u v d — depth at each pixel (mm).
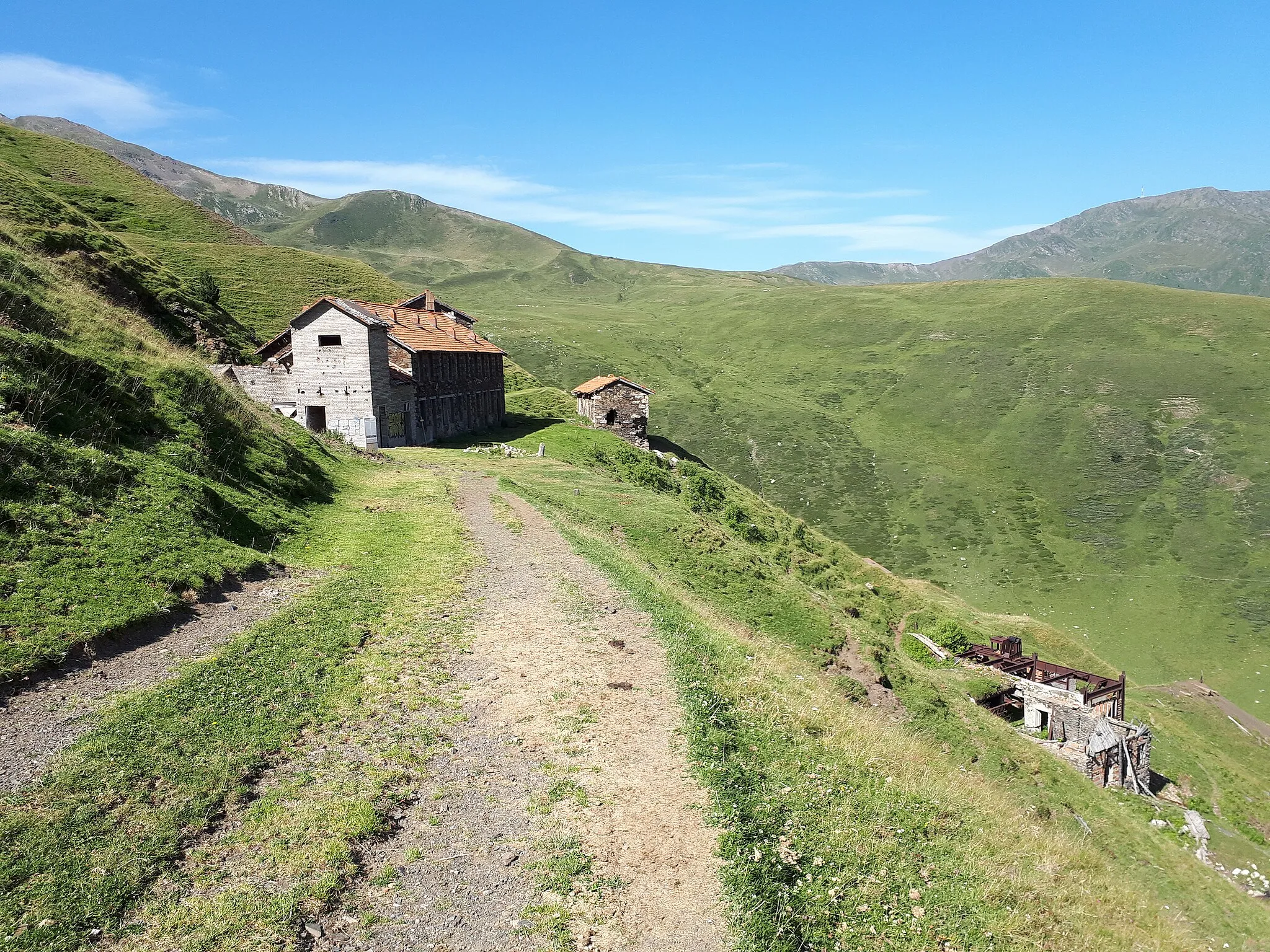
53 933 8547
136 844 10266
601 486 51219
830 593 53281
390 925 9531
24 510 18391
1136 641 83562
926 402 160875
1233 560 98250
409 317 75312
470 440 70375
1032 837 16031
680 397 169000
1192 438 127938
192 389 30359
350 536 28734
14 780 11078
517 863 10914
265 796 11969
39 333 25703
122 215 126750
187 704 14125
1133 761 40062
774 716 16766
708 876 10797
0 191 67688
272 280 113875
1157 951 12602
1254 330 159750
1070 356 163875
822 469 137000
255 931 9078
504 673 17641
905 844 12844
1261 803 46719
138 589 17969
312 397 56531
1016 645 50062
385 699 15828
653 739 14672
